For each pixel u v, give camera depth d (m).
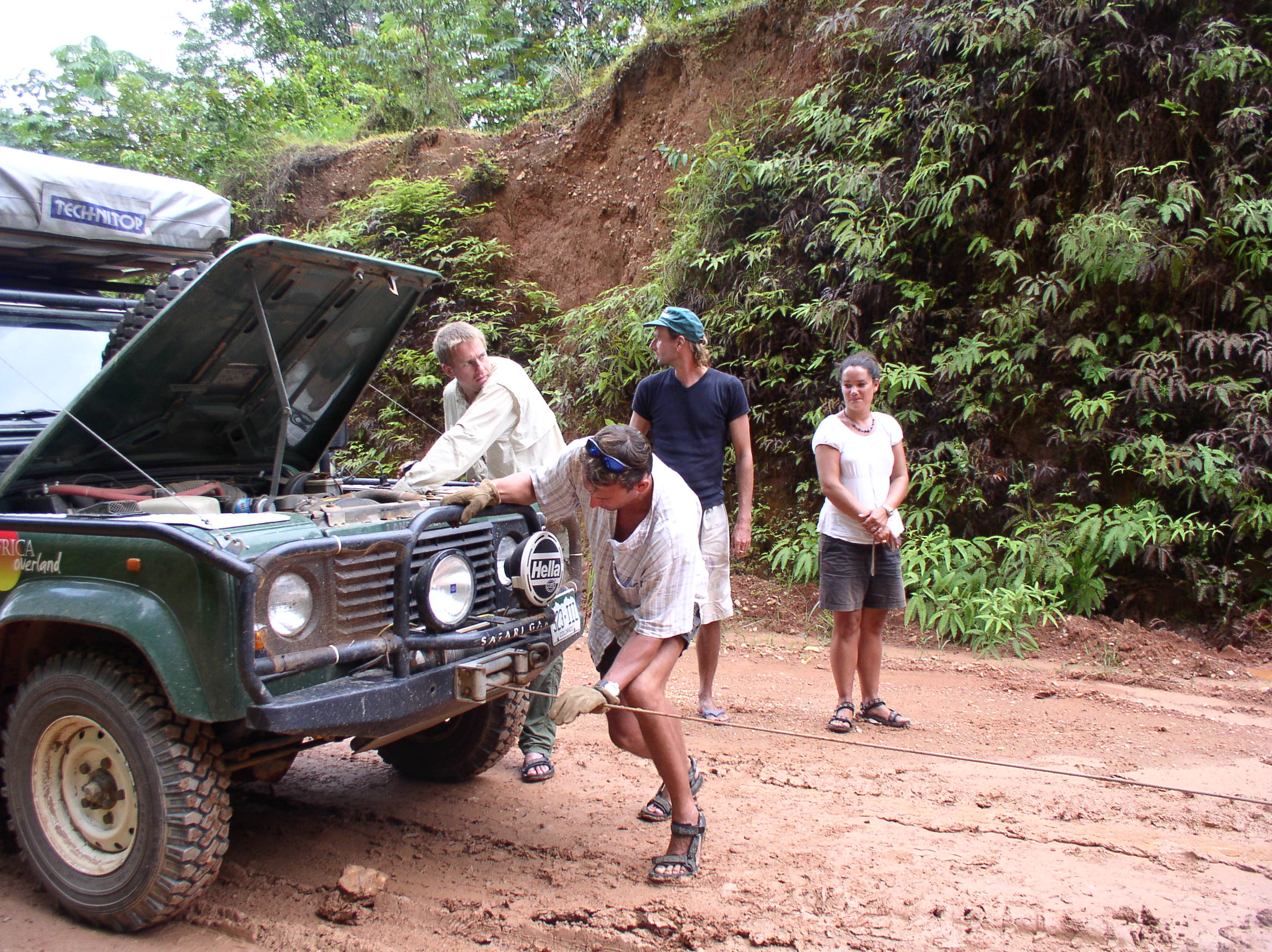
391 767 4.48
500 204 11.19
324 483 4.26
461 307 10.66
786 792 4.01
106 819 3.08
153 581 2.82
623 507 3.03
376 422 10.57
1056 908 2.93
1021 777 4.16
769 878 3.20
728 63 9.88
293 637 2.87
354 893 3.12
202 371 3.74
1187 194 6.81
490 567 3.58
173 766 2.83
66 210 4.11
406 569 3.17
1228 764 4.27
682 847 3.25
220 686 2.70
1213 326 6.85
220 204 4.80
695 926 2.89
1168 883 3.12
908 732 4.81
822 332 7.95
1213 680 5.64
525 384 4.16
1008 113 7.47
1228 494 6.24
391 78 14.24
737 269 8.55
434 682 3.14
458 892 3.18
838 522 4.78
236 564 2.67
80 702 2.95
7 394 3.92
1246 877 3.16
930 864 3.28
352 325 4.14
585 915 2.98
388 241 11.16
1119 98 7.23
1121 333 7.02
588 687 2.96
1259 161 6.91
